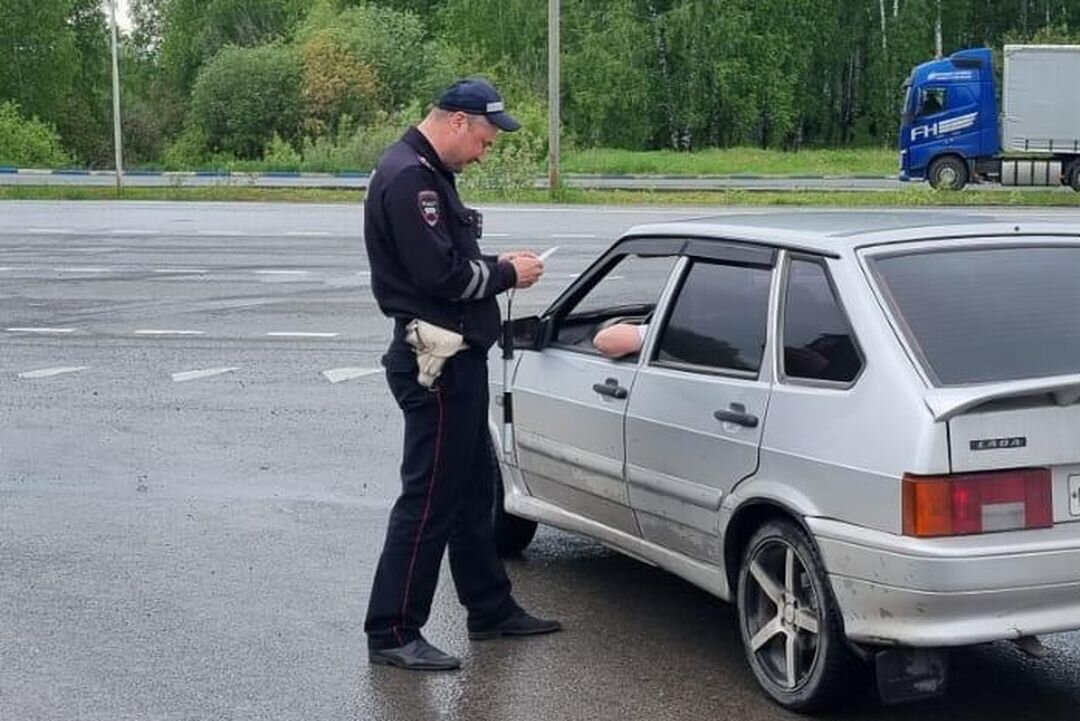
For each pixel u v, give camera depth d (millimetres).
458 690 5504
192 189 41250
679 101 69000
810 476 4992
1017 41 69438
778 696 5254
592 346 6465
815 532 4934
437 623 6320
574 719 5207
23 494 8570
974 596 4605
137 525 7887
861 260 5184
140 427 10398
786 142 71812
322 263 20797
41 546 7488
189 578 6938
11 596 6672
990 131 38594
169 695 5480
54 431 10289
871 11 72812
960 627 4645
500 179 37781
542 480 6680
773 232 5559
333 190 40562
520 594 6648
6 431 10289
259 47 65188
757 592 5363
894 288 5090
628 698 5391
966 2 72750
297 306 16562
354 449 9672
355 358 13227
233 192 39875
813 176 46812
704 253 5848
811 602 5090
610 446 6082
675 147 69312
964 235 5375
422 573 5738
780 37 69312
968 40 74062
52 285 18625
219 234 25781
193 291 17922
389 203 5418
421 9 77250
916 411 4688
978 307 5066
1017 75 38250
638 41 68125
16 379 12289
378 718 5246
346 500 8391
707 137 69562
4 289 18219
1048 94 38125
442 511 5715
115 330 14930
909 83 39344
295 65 62094
